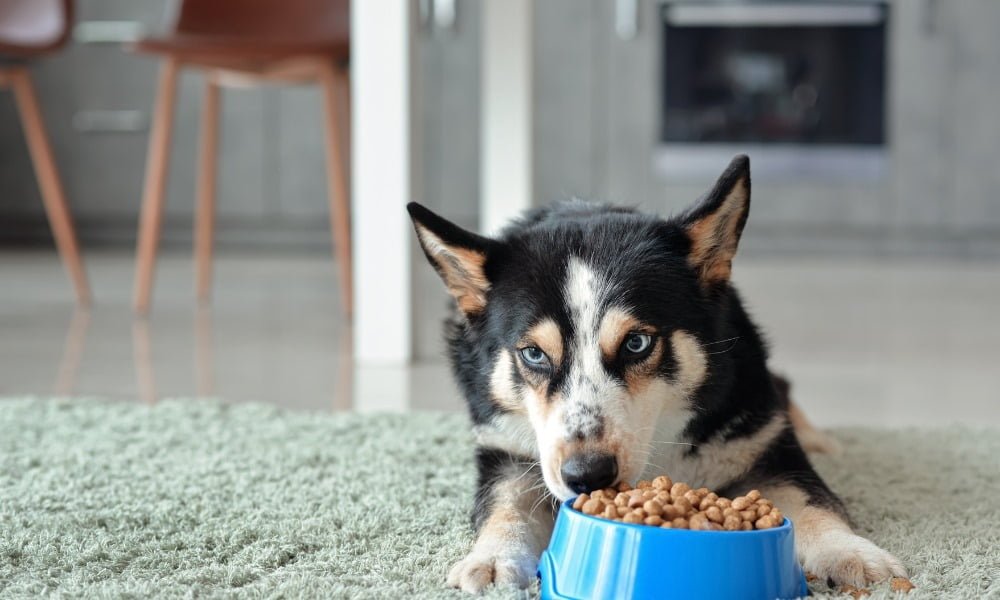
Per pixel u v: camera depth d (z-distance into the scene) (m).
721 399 1.45
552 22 4.53
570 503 1.34
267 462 1.67
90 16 4.65
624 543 1.29
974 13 4.36
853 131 4.47
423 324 2.90
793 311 3.16
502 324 1.44
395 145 2.34
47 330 2.78
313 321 3.00
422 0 3.51
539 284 1.43
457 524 1.49
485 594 1.33
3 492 1.56
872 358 2.45
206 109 3.25
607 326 1.39
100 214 4.80
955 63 4.40
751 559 1.28
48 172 3.17
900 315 3.09
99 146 4.75
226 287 3.73
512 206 2.88
